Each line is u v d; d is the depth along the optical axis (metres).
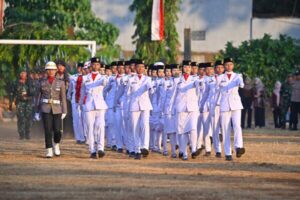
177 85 26.27
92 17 49.88
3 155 26.33
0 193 18.17
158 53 49.00
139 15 49.25
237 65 51.81
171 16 49.47
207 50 58.12
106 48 49.66
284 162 24.86
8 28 42.09
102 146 25.80
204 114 27.03
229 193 18.48
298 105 40.97
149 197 17.81
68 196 17.86
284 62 51.84
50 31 41.75
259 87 43.44
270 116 51.56
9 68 40.31
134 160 25.31
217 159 25.83
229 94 25.98
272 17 59.19
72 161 24.56
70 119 34.50
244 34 58.44
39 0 49.09
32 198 17.58
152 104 28.69
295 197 18.11
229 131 25.92
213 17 58.12
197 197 17.89
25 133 33.28
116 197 17.78
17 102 33.25
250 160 25.44
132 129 26.34
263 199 17.80
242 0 58.22
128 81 26.78
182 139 25.97
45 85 25.67
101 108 25.77
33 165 23.28
